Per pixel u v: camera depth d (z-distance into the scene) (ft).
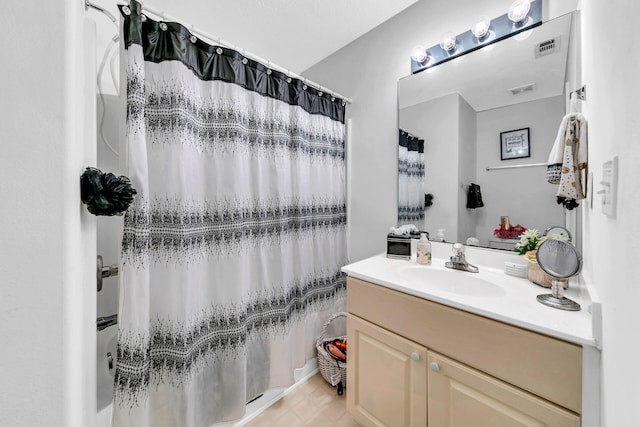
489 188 4.14
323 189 5.80
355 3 4.59
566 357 2.16
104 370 3.49
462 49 4.36
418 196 5.00
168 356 3.41
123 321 2.93
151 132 3.34
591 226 2.49
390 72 5.35
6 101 1.26
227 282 4.09
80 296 1.64
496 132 4.05
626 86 1.38
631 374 1.27
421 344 3.21
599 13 2.05
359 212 6.10
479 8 4.17
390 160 5.46
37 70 1.32
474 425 2.70
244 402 4.15
